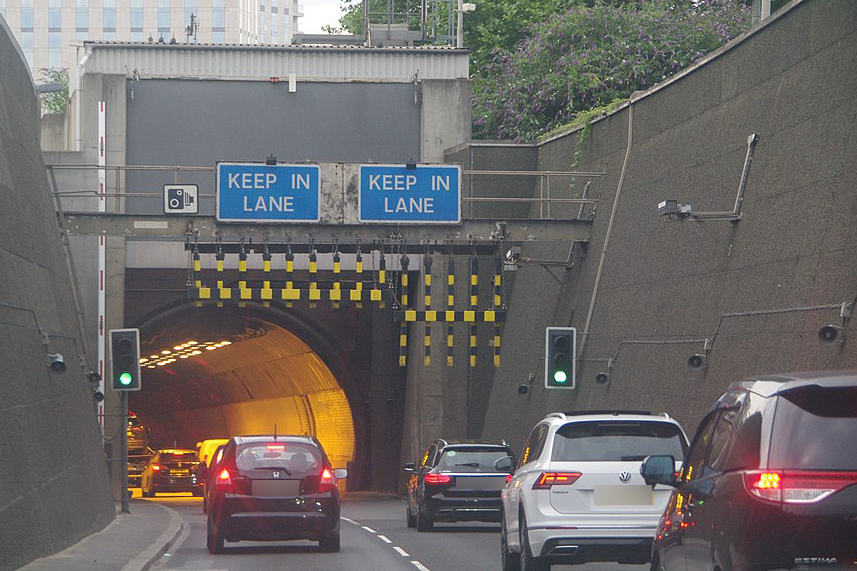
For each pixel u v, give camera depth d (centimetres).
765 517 1040
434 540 3319
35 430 2695
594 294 4609
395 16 8938
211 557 2828
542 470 2023
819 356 2836
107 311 5584
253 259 5784
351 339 6638
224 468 2875
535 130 6444
